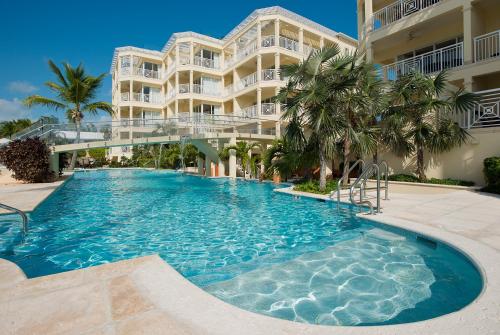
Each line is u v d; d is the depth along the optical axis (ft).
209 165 67.92
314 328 6.61
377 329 6.59
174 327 6.55
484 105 32.91
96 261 14.78
